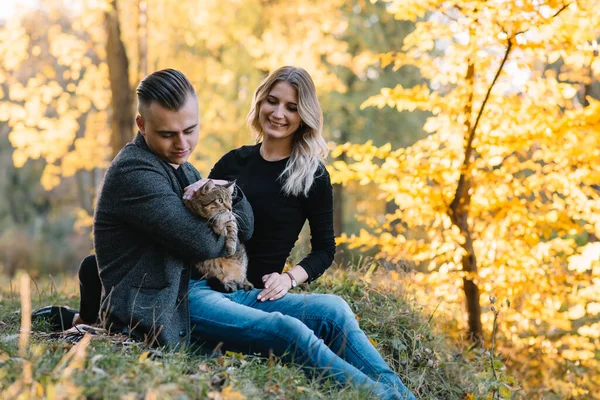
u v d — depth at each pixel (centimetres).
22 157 1111
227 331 322
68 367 254
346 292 470
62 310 395
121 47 987
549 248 571
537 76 544
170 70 319
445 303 581
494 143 543
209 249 318
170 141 321
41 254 2222
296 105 356
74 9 1073
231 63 1277
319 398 288
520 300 589
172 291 320
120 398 235
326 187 367
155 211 308
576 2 493
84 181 2381
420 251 582
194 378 271
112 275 325
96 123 1411
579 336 649
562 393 549
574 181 548
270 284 344
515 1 479
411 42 557
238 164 375
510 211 564
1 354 271
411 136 1425
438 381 402
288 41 1177
